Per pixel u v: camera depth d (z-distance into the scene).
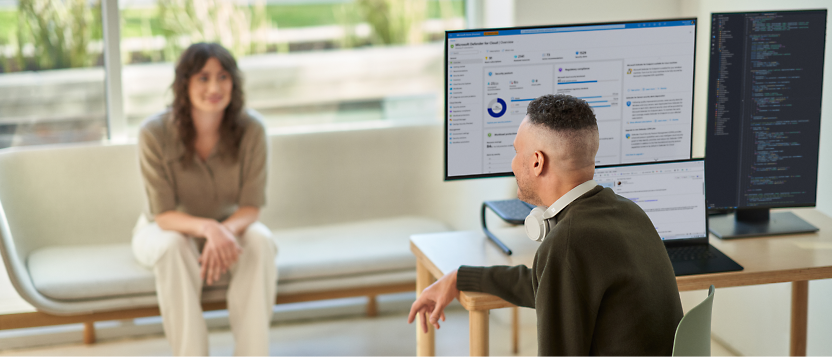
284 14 3.12
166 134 2.49
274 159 2.95
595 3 2.86
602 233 1.32
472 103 1.90
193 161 2.51
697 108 2.79
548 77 1.91
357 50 3.22
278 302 2.46
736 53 1.96
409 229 2.86
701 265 1.72
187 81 2.44
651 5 2.88
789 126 2.01
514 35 1.88
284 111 3.19
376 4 3.20
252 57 3.11
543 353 1.32
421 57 3.29
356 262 2.49
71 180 2.74
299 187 2.98
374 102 3.28
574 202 1.39
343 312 3.10
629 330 1.30
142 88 3.02
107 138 3.02
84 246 2.73
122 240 2.81
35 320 2.28
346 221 3.04
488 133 1.93
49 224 2.71
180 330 2.30
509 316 3.00
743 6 2.50
